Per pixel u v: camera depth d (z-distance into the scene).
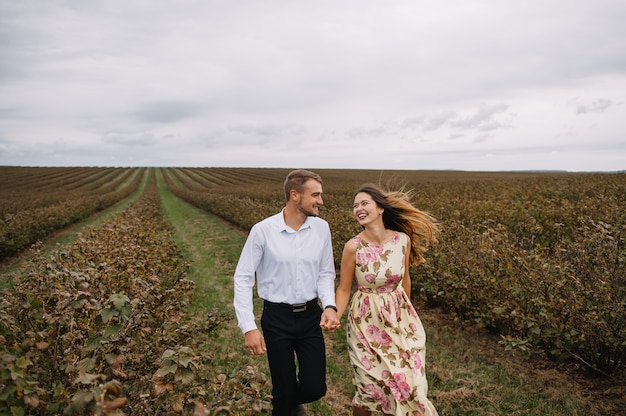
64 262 3.79
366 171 92.94
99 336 2.16
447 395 3.60
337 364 4.35
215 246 12.68
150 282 4.23
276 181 68.81
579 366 3.99
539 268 4.16
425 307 6.08
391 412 2.67
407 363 2.72
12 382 1.63
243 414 2.18
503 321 4.59
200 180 78.06
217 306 6.48
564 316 3.78
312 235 2.79
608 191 12.65
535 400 3.49
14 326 2.22
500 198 13.63
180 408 1.93
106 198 35.75
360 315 2.91
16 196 38.06
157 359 2.69
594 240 4.17
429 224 3.09
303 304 2.72
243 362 4.39
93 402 1.53
